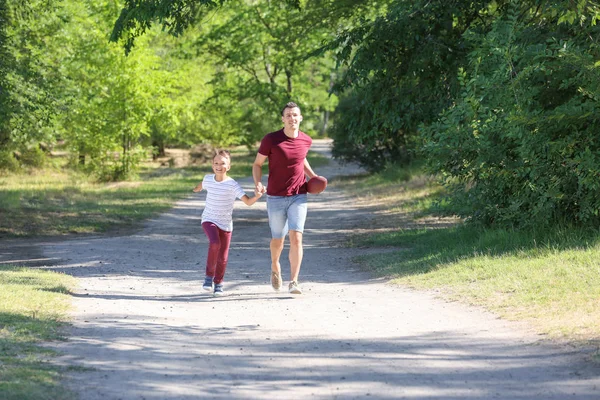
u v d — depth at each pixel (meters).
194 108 55.56
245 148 87.06
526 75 12.87
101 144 44.16
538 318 7.87
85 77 42.75
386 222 22.98
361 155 44.34
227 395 5.43
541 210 12.62
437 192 28.31
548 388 5.50
